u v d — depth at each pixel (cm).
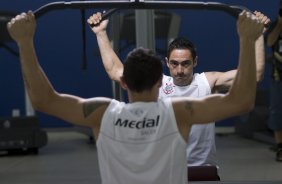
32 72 142
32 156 580
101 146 144
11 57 762
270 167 486
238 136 703
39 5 760
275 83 499
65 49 768
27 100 621
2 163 540
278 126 502
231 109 142
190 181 225
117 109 146
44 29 764
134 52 147
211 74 242
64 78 771
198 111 144
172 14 557
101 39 224
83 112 147
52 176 465
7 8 758
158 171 141
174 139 142
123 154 142
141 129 142
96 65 770
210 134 235
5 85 766
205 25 766
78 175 467
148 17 350
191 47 236
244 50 137
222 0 740
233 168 486
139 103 145
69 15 764
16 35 139
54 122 780
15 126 587
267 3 750
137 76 143
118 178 143
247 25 136
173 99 148
